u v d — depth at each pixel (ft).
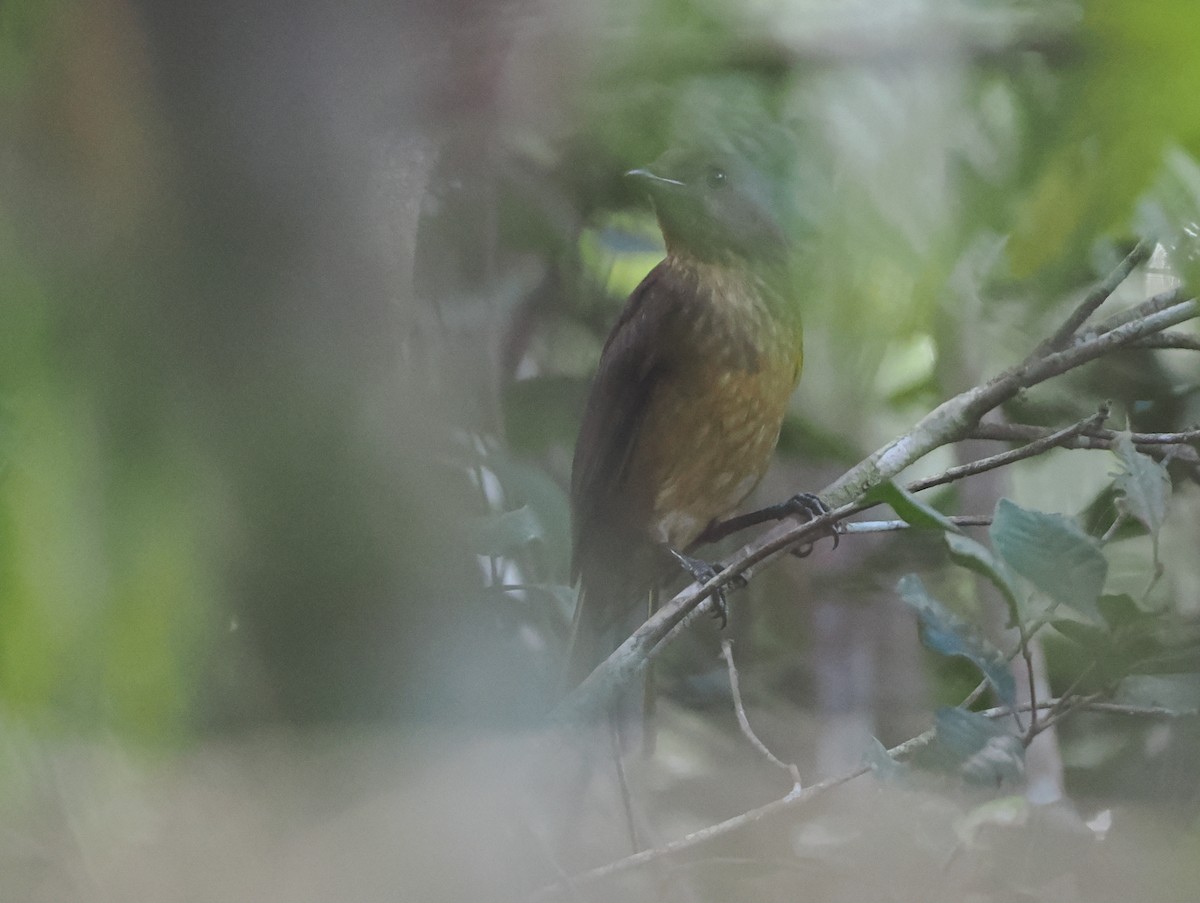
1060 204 10.57
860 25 10.96
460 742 13.33
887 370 22.34
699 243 25.25
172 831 11.94
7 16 8.68
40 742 9.88
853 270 11.46
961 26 10.71
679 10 10.77
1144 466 13.05
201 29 8.63
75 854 11.82
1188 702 12.12
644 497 26.76
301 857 12.67
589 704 16.53
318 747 11.93
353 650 10.64
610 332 26.71
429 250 22.15
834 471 30.58
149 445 8.69
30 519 8.46
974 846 12.13
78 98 8.58
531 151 18.57
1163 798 16.71
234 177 8.71
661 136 11.77
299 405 9.05
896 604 25.31
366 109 8.91
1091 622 12.15
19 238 8.55
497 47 9.07
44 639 8.60
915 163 11.03
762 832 15.38
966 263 14.39
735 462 26.53
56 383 8.52
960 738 11.51
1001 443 23.82
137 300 8.65
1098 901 12.10
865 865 13.38
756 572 18.84
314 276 9.06
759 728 25.38
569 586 25.72
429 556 10.36
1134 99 9.52
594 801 20.42
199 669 9.35
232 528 9.01
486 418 22.49
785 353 25.17
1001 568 11.69
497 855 14.49
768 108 11.69
